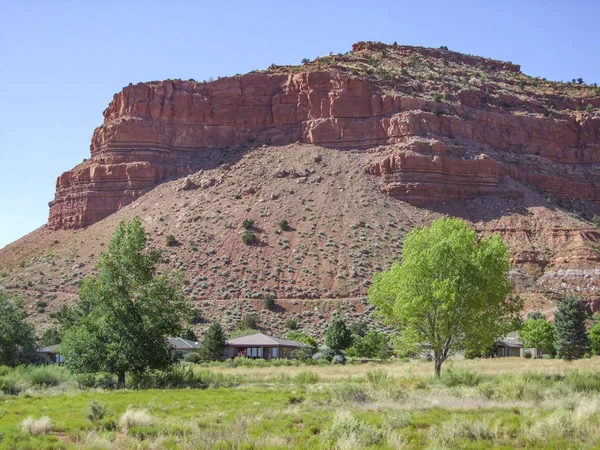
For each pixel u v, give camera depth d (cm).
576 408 2784
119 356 4566
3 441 2297
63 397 3797
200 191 14312
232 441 2217
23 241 15325
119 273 4775
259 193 13800
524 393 3438
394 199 13562
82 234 14362
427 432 2430
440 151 14238
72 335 4734
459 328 4600
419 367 6425
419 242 4797
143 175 15300
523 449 2177
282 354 8762
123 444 2272
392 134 14825
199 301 11062
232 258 11988
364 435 2244
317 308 10850
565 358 7994
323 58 18550
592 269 11875
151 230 13162
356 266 11606
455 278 4462
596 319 10488
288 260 11875
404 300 4591
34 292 11919
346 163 14488
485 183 14062
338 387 3581
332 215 12950
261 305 10956
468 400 3325
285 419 2716
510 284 4709
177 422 2658
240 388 4403
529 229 13075
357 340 8975
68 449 2202
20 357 6378
